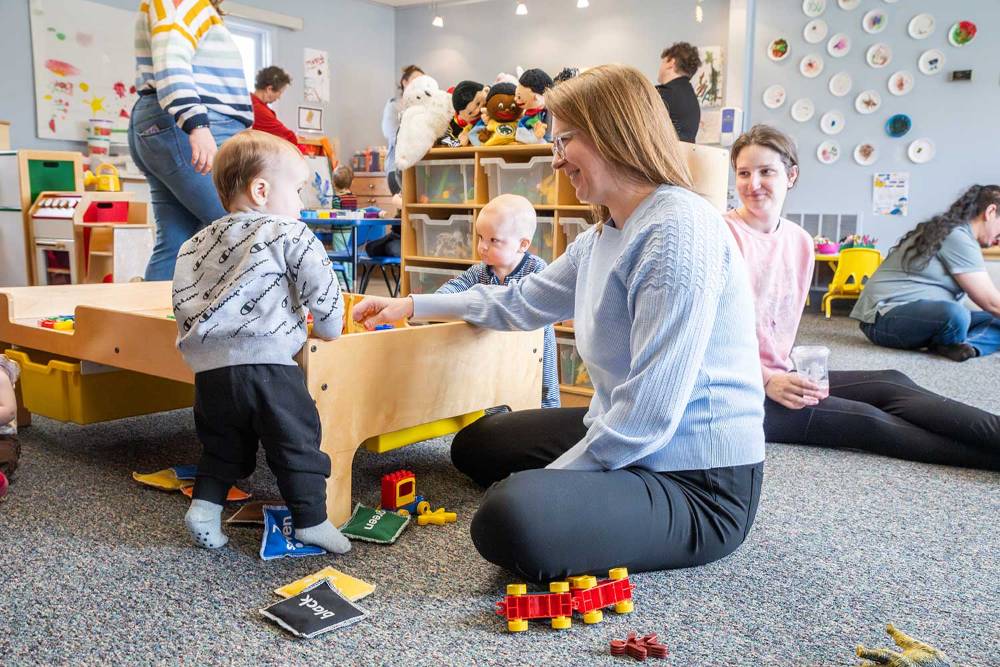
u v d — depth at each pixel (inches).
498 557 43.2
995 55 206.4
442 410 61.6
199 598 44.3
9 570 47.1
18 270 155.6
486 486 63.6
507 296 61.1
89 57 213.9
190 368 55.6
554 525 42.4
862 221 225.9
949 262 136.6
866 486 66.6
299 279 49.8
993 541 55.2
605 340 47.6
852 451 76.6
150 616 42.2
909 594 46.8
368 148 275.7
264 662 38.2
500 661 38.8
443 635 41.2
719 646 40.6
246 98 88.0
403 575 47.9
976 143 211.2
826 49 224.5
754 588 47.0
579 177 47.3
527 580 44.4
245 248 49.6
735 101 233.0
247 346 48.8
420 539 53.3
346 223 164.2
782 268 79.2
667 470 47.3
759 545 53.6
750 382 47.8
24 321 74.1
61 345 67.4
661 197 44.9
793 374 77.3
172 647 39.2
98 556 49.3
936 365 127.3
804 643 41.0
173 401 73.1
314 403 51.0
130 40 222.2
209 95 84.5
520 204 77.2
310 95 273.0
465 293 62.8
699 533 47.1
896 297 140.8
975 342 135.7
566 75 111.1
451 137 123.4
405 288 124.2
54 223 148.2
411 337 57.9
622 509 44.1
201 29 82.2
